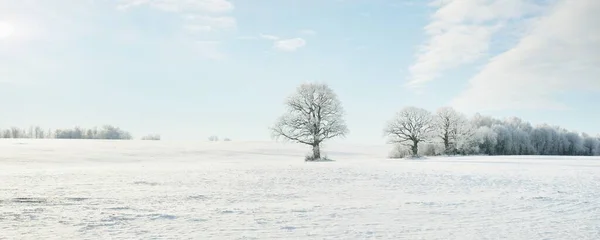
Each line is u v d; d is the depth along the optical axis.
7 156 67.12
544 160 62.03
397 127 78.69
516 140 103.75
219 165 51.78
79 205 18.16
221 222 14.59
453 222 15.05
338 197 21.92
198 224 14.22
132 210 16.97
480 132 92.00
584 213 17.20
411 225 14.42
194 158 77.12
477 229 13.87
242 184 27.89
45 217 15.20
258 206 18.33
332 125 65.12
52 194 21.72
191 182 28.95
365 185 27.86
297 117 65.12
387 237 12.59
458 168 43.94
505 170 40.91
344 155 100.12
